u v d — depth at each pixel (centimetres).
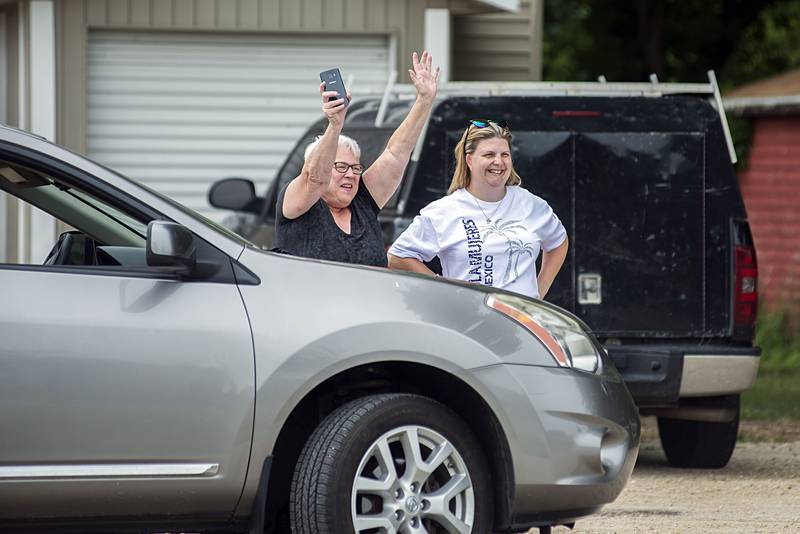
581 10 9569
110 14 3684
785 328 5306
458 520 1558
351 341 1506
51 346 1442
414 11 3769
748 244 2444
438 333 1538
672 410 2488
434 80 1797
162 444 1466
